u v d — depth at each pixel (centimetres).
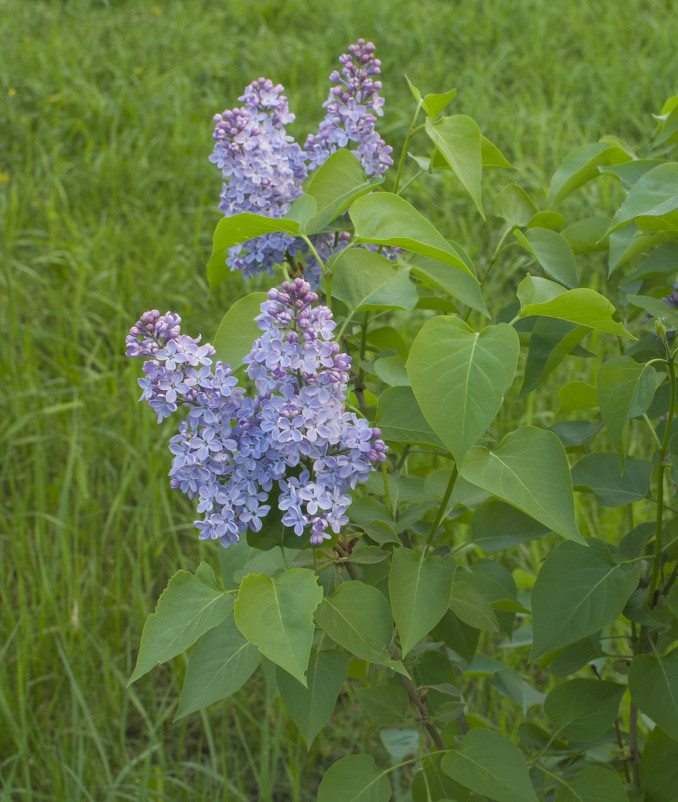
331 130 212
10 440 407
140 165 610
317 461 158
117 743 321
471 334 151
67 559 350
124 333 482
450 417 144
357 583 163
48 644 336
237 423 160
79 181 606
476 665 280
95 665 341
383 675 229
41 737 306
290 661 138
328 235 209
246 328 179
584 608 179
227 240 179
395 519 201
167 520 392
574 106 691
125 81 708
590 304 151
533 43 784
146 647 152
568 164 223
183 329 480
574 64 764
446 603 163
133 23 853
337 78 211
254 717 332
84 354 465
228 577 200
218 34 817
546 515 151
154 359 157
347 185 196
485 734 182
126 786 292
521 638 291
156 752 323
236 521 160
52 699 331
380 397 186
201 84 749
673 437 179
